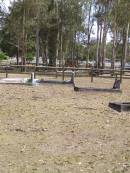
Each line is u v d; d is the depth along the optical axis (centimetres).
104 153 1043
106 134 1280
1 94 2295
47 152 1037
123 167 923
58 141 1160
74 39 6994
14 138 1178
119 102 1916
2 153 1012
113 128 1380
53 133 1265
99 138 1219
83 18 6294
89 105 1931
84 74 4216
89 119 1538
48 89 2627
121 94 2473
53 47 6788
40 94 2341
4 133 1241
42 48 7344
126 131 1334
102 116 1616
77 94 2397
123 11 5388
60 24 6206
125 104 1778
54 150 1059
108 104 1934
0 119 1487
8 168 888
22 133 1251
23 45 5647
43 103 1953
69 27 6306
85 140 1186
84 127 1379
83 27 6425
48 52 7156
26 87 2723
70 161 959
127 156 1016
